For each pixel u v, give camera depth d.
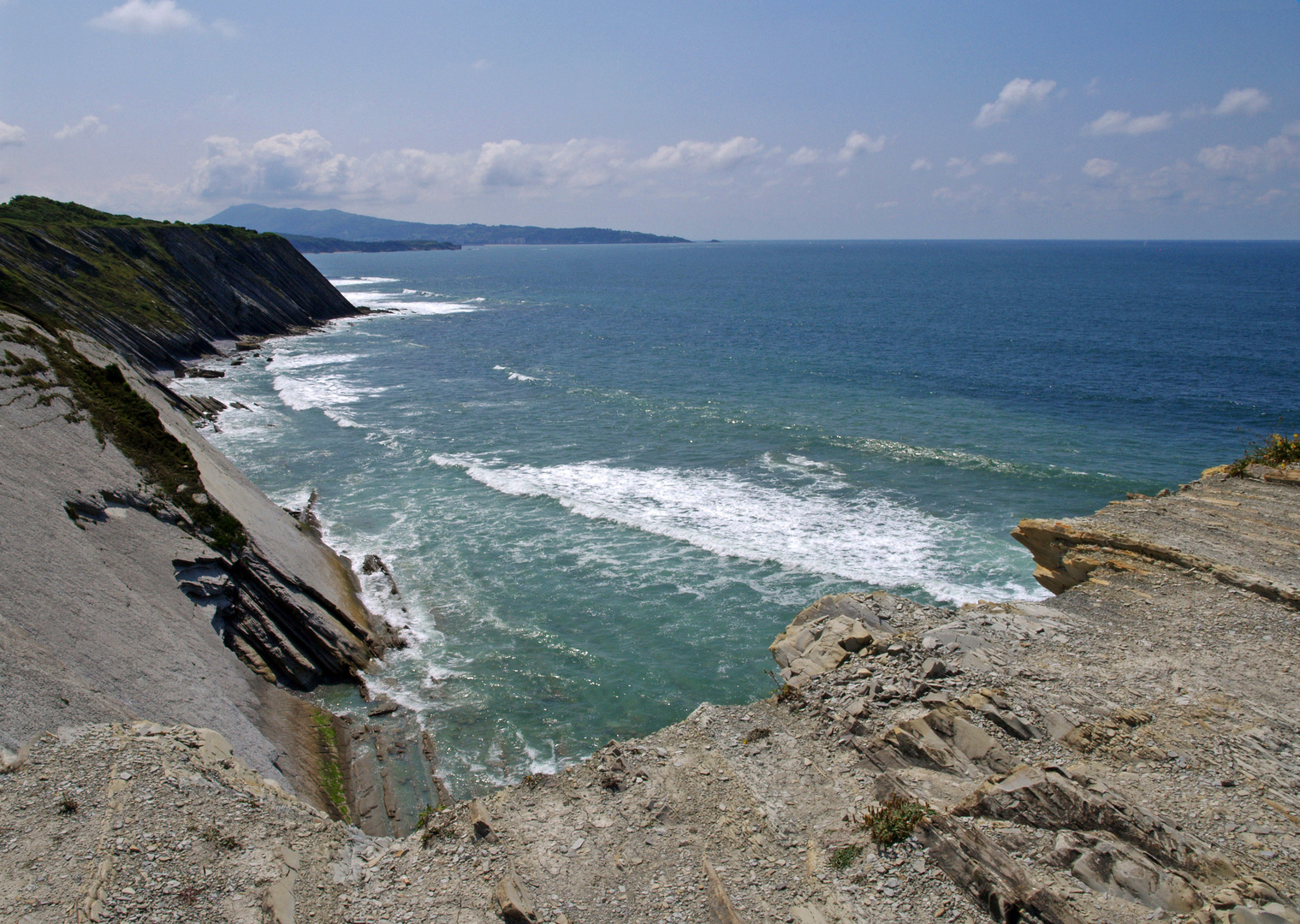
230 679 18.28
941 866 9.23
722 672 20.95
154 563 20.05
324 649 21.14
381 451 40.38
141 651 16.41
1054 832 9.52
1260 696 12.24
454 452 40.28
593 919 9.37
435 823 11.43
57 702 12.80
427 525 30.58
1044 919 8.23
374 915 9.48
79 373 27.23
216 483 25.73
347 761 17.80
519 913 9.27
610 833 10.93
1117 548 17.39
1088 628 14.77
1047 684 12.94
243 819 10.76
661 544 28.64
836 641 15.05
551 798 11.86
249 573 22.19
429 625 23.53
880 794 10.91
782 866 9.90
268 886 9.37
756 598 24.62
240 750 15.20
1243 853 9.17
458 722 19.12
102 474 21.80
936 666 13.63
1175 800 10.18
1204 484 20.55
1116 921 8.12
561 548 28.50
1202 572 15.91
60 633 14.90
